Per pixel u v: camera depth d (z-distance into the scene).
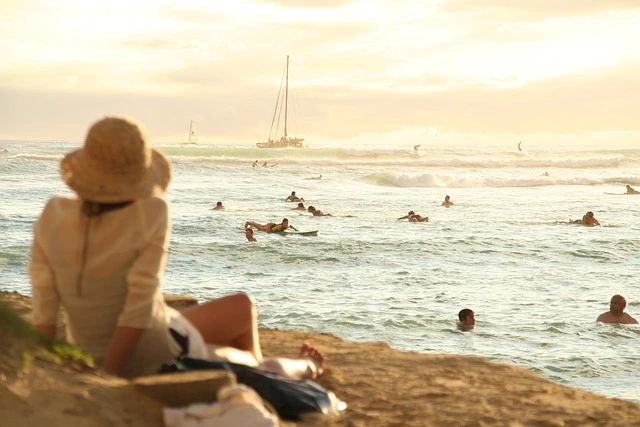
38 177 72.94
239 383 3.95
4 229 35.44
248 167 89.69
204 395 3.57
